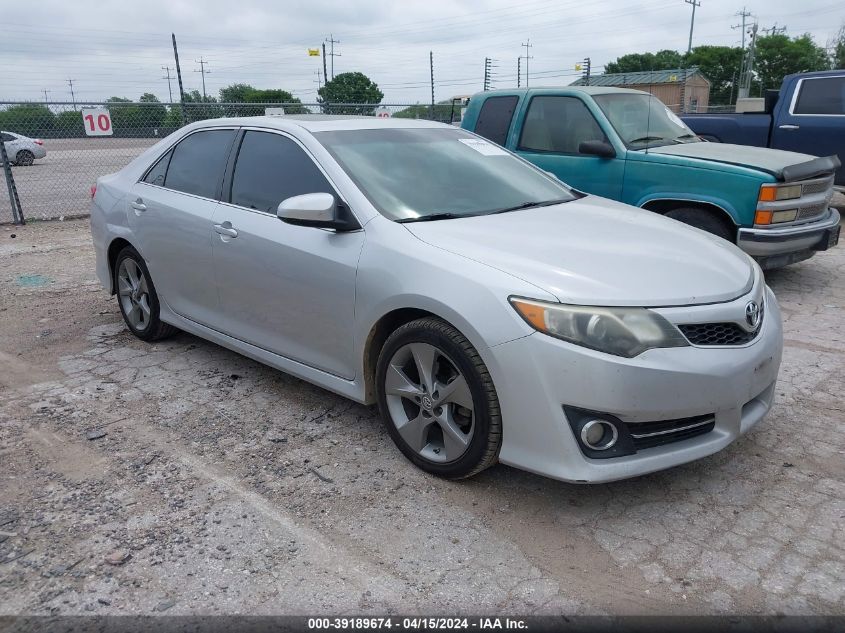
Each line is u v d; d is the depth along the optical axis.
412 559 2.73
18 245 9.27
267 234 3.86
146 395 4.28
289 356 3.94
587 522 2.96
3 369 4.73
